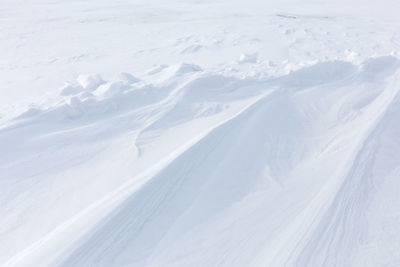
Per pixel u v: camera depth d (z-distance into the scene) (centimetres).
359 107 376
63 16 2080
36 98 426
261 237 189
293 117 353
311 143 301
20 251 179
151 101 373
